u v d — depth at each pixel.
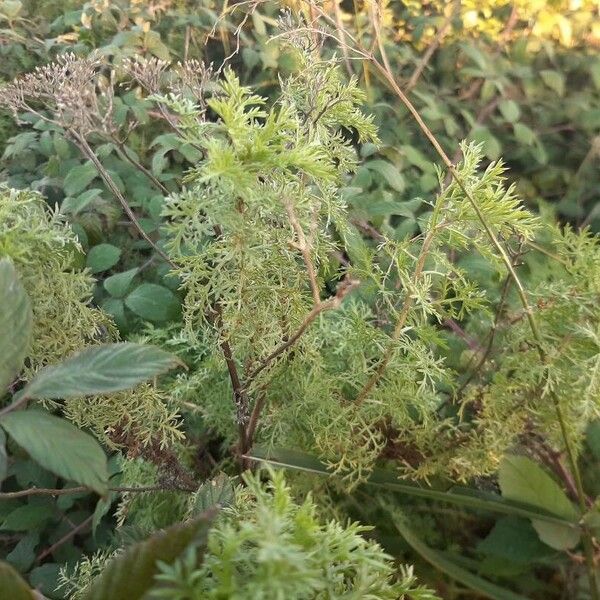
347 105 0.33
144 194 0.61
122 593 0.22
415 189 0.71
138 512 0.41
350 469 0.40
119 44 0.71
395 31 0.90
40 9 0.83
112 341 0.36
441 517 0.43
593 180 0.79
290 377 0.36
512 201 0.33
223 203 0.28
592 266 0.36
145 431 0.35
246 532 0.20
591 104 0.85
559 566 0.41
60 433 0.24
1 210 0.29
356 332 0.36
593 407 0.35
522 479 0.38
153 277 0.59
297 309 0.33
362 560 0.23
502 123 0.82
